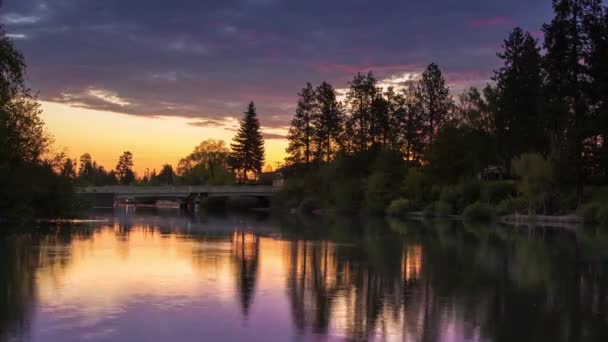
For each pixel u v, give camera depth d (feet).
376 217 285.64
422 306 61.77
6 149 151.43
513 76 295.48
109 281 71.87
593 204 215.51
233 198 439.22
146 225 188.34
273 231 171.32
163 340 46.85
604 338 50.31
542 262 100.53
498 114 302.45
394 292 69.72
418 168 334.85
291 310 58.49
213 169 542.16
